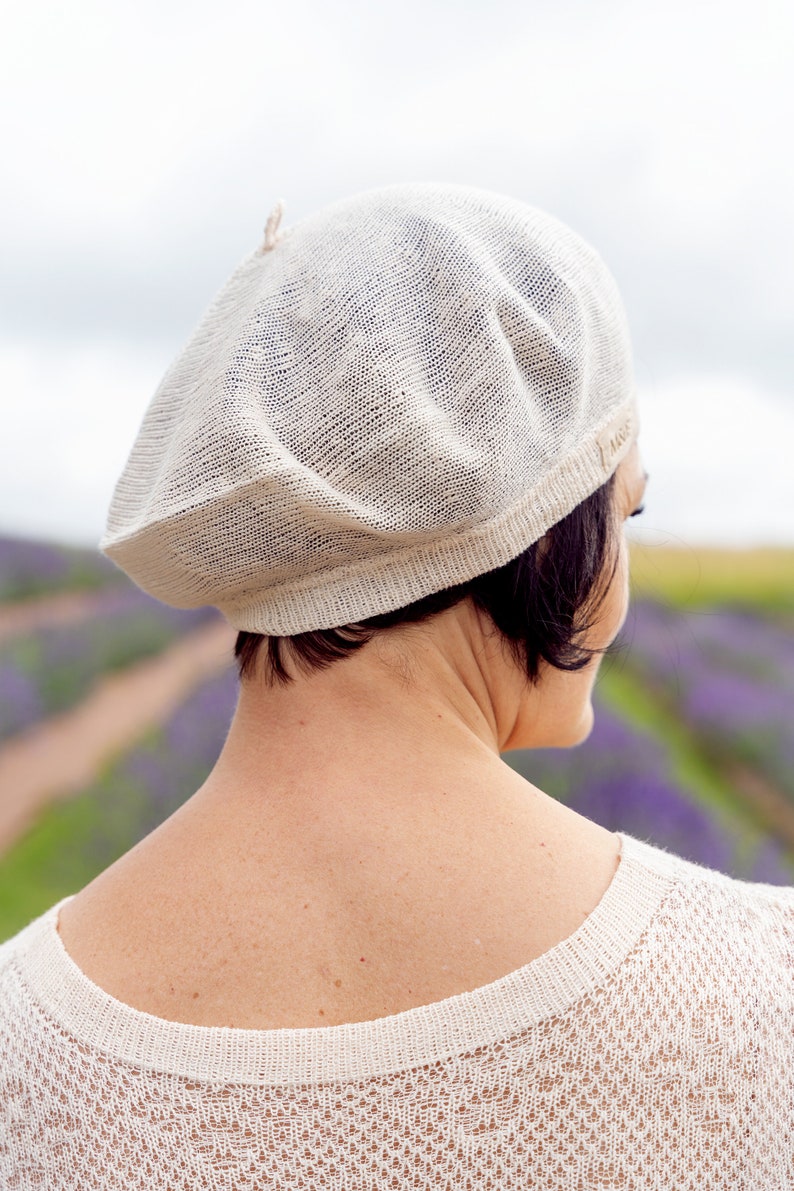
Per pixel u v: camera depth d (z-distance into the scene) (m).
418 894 0.93
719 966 0.92
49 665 15.54
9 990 1.03
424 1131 0.88
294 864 0.97
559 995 0.89
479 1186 0.87
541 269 1.05
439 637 1.06
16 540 26.02
